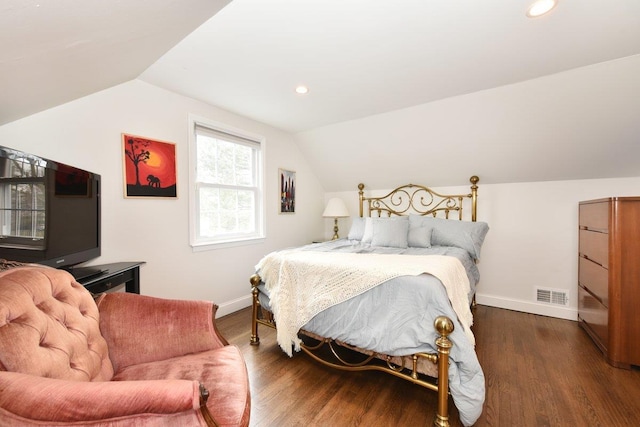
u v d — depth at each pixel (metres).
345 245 2.90
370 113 2.89
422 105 2.66
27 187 1.29
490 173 3.04
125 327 1.24
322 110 2.81
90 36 0.99
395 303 1.52
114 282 1.69
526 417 1.40
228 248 2.87
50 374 0.84
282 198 3.53
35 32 0.80
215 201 2.80
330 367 1.90
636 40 1.62
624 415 1.40
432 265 1.75
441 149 3.04
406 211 3.72
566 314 2.75
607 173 2.58
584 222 2.46
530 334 2.38
